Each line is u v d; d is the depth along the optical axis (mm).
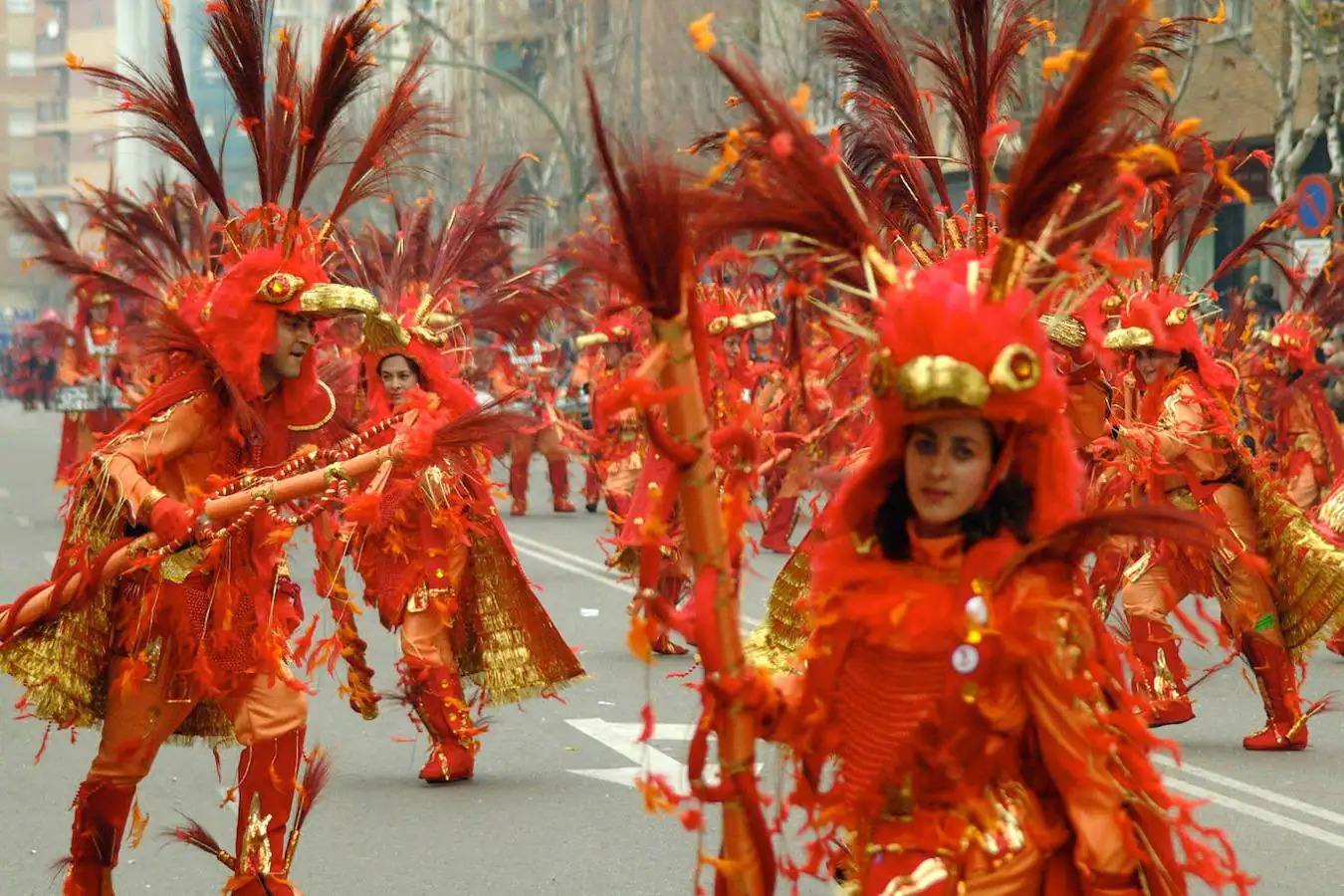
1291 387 16766
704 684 4117
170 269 8070
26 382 61688
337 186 44469
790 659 7625
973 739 4191
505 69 51750
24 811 8758
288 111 6867
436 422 6836
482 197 11430
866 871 4316
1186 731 10797
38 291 109812
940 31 19750
